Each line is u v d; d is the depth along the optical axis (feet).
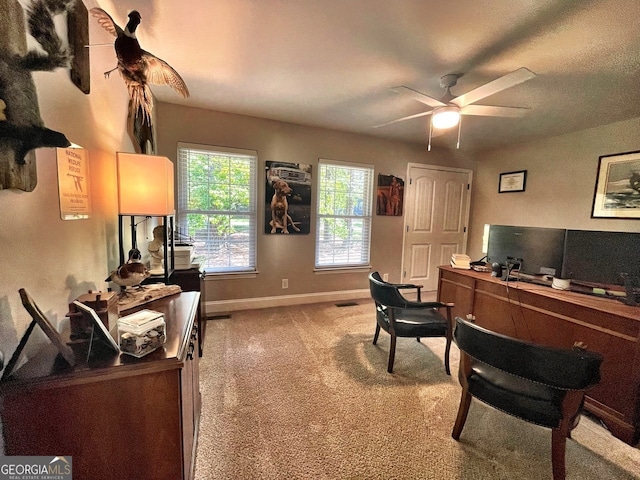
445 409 5.92
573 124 10.39
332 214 12.69
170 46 6.06
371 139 12.91
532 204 12.87
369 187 13.28
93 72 4.74
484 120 10.18
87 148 4.50
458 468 4.55
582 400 4.04
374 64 6.66
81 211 4.26
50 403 2.65
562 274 7.01
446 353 7.23
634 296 5.79
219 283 10.96
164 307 4.51
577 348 4.31
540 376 3.92
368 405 5.94
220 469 4.38
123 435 2.89
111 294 3.32
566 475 4.50
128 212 5.21
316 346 8.45
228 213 10.87
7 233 2.72
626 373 5.25
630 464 4.75
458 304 9.19
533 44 5.66
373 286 7.57
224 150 10.38
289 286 12.10
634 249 5.93
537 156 12.63
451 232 15.34
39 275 3.26
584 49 5.77
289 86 7.97
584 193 11.02
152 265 7.13
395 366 7.48
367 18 5.06
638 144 9.55
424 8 4.75
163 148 9.66
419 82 7.52
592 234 6.49
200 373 6.91
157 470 3.04
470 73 6.95
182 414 3.11
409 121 10.71
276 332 9.32
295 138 11.44
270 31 5.50
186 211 10.23
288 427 5.26
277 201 11.41
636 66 6.39
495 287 7.94
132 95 5.16
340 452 4.76
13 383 2.53
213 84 7.91
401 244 14.25
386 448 4.88
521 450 4.93
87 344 3.10
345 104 9.27
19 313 2.89
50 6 3.38
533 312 6.99
